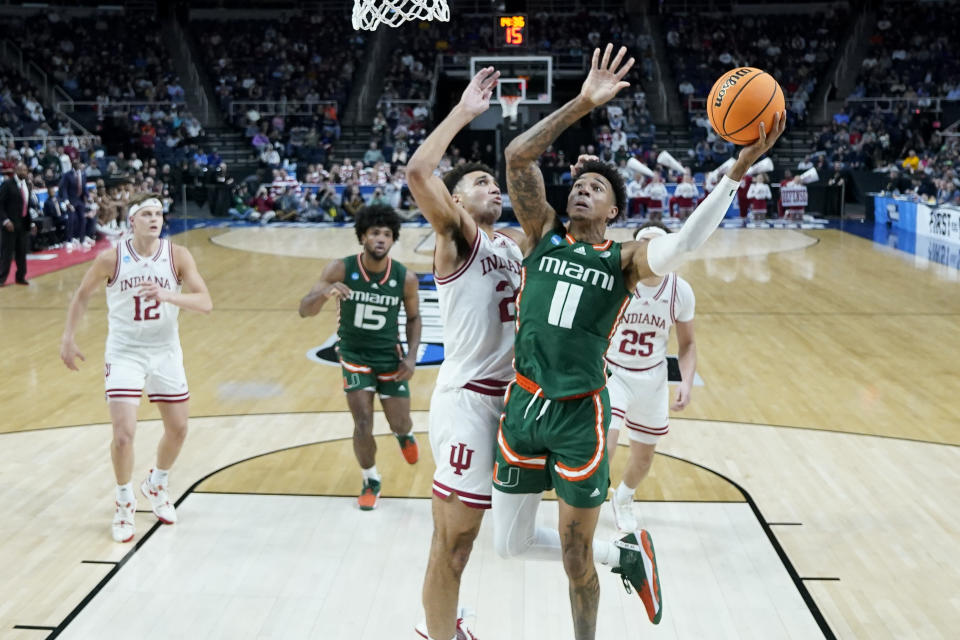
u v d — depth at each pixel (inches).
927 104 1015.0
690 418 276.8
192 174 909.8
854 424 271.4
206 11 1164.5
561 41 1127.0
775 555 186.2
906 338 383.6
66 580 174.2
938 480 227.5
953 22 1104.8
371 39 1139.9
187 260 198.7
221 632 155.9
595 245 131.8
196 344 370.9
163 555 185.3
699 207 121.2
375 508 209.3
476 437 138.0
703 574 178.1
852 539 193.9
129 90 1039.0
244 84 1075.9
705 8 1171.3
